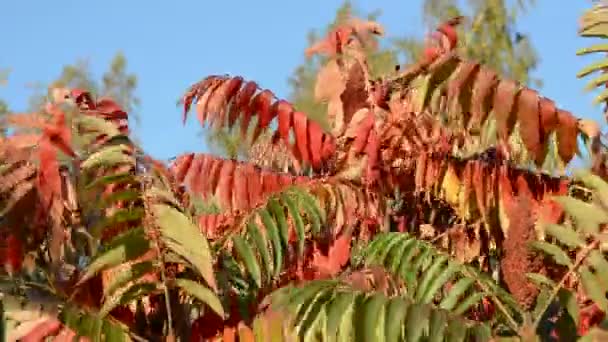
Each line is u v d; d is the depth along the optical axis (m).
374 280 4.24
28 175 4.14
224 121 4.88
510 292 4.00
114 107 4.48
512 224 3.70
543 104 4.14
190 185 5.06
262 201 4.77
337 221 4.93
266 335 3.73
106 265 3.96
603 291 3.65
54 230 4.13
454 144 5.45
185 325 4.35
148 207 4.02
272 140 5.19
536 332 3.62
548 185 4.95
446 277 4.07
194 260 3.98
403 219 5.83
